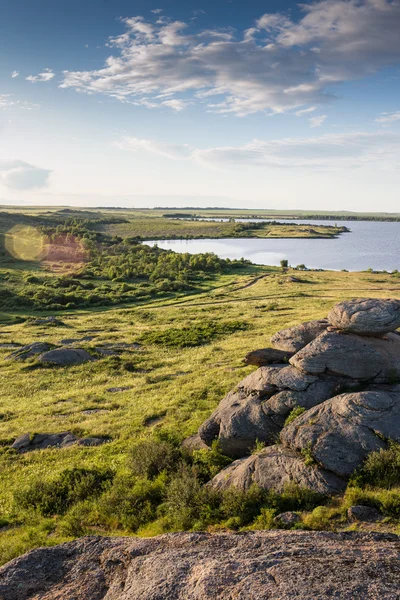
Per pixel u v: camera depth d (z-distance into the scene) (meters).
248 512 12.34
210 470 17.00
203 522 12.55
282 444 15.30
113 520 14.69
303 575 6.47
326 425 14.59
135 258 161.75
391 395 15.31
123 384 37.62
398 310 17.58
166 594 6.59
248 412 17.98
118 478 17.94
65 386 39.06
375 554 7.09
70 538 13.62
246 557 7.32
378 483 12.21
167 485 16.34
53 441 25.83
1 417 31.45
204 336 55.56
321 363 17.56
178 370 40.50
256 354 20.67
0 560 12.50
